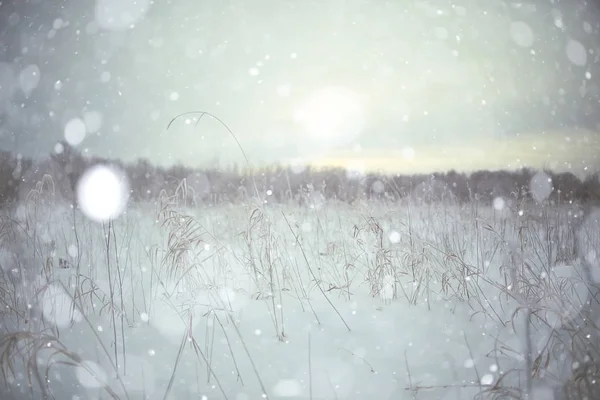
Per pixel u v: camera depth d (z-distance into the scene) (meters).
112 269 5.15
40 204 4.94
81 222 5.96
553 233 5.72
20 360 3.01
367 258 4.89
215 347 3.32
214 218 6.29
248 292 4.71
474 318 3.95
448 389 2.63
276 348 3.30
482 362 3.01
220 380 2.79
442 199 6.63
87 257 5.12
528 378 2.62
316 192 6.57
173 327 3.75
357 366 2.98
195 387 2.70
